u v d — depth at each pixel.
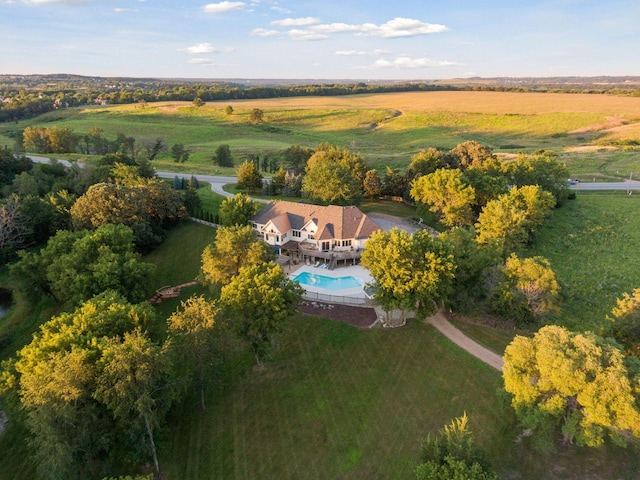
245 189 113.50
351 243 71.19
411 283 46.16
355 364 45.09
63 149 157.38
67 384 30.23
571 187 109.50
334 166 91.38
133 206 76.19
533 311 48.84
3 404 40.84
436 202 83.69
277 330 43.62
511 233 66.81
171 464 35.06
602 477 30.80
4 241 74.19
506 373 32.75
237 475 33.88
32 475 35.44
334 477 33.09
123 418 32.53
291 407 40.16
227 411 40.19
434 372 43.03
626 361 30.33
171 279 68.62
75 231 70.19
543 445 31.20
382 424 37.44
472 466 25.02
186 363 44.91
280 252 73.50
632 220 85.00
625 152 144.00
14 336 56.31
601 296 61.06
